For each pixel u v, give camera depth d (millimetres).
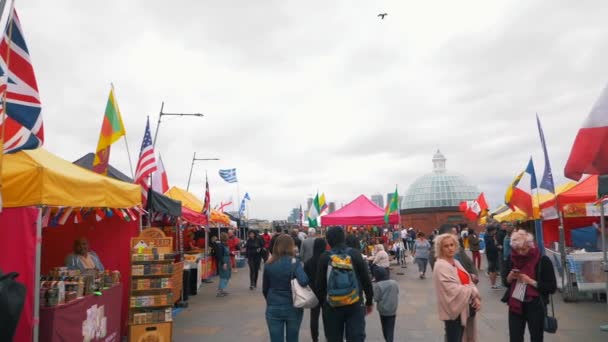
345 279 5223
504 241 13445
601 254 11430
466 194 88938
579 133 6000
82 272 7047
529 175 10383
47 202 5484
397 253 23453
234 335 8938
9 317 3695
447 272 5395
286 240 6125
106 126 9258
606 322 9227
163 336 7867
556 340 7938
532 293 5609
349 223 20516
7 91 4898
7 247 5410
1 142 4387
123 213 8516
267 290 6090
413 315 10570
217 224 24703
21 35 5035
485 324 9344
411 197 92938
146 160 10727
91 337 6688
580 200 11820
